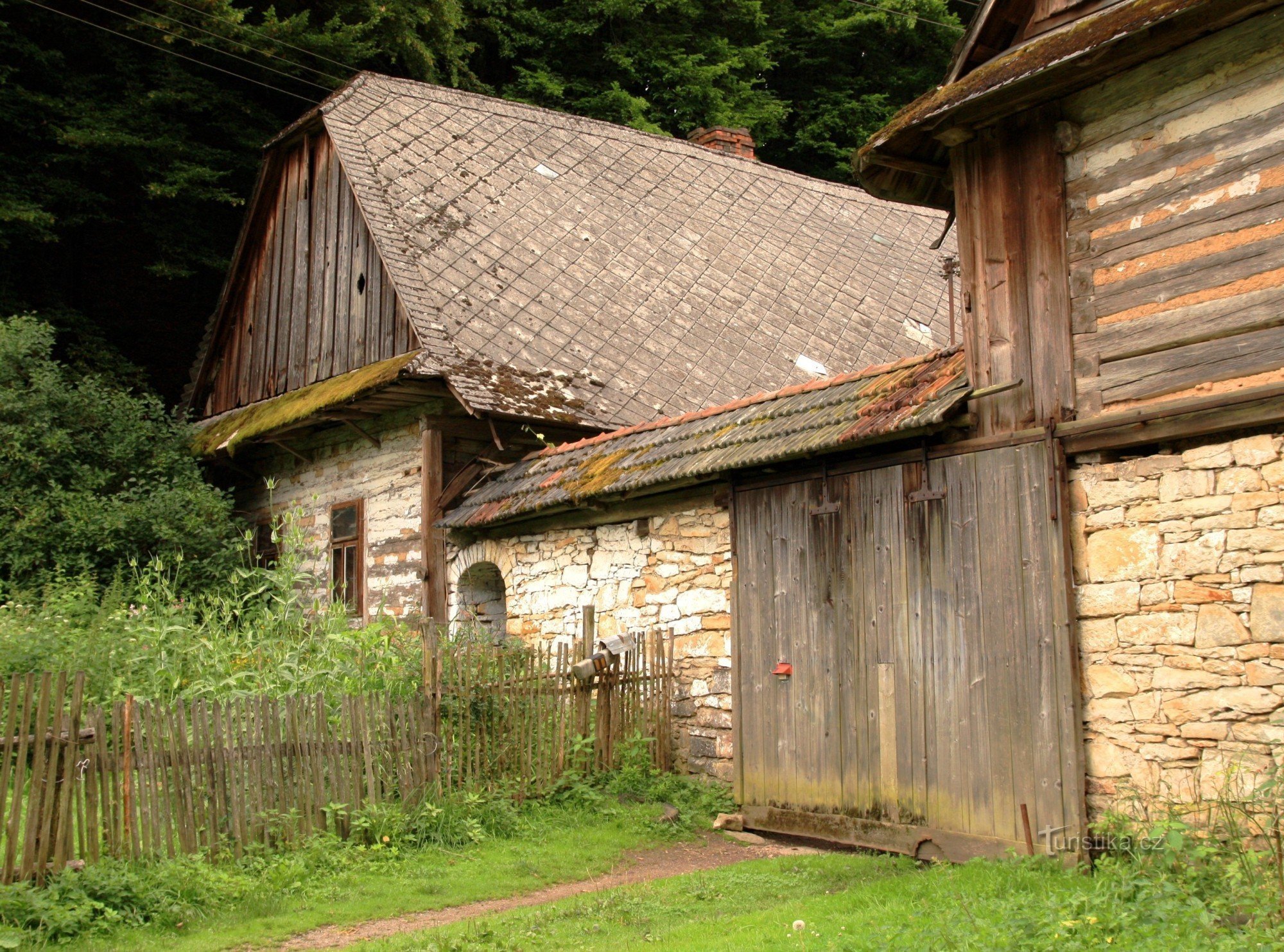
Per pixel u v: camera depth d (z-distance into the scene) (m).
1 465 13.17
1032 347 7.73
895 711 8.27
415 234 14.27
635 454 10.78
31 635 9.36
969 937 5.36
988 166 8.15
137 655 9.61
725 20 26.09
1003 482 7.74
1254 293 6.71
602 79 24.78
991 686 7.67
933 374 8.65
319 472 14.80
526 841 8.52
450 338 13.02
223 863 7.33
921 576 8.18
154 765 7.16
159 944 6.06
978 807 7.68
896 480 8.43
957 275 19.28
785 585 9.20
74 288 19.33
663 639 10.28
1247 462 6.70
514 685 9.37
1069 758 7.20
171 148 18.14
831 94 26.05
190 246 19.42
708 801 9.46
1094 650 7.25
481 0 23.11
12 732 6.52
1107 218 7.45
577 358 13.91
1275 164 6.70
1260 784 6.40
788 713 9.09
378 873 7.57
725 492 9.81
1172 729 6.84
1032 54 7.52
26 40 17.56
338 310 14.73
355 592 13.79
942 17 25.56
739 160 19.91
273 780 7.80
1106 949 5.05
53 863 6.58
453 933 6.21
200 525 13.64
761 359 15.48
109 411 14.48
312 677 9.26
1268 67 6.78
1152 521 7.07
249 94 20.22
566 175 17.00
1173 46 7.13
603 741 9.82
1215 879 5.98
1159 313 7.12
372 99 16.05
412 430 13.22
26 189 17.48
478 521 11.81
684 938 5.98
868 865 7.83
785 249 18.09
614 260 15.85
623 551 10.83
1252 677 6.54
